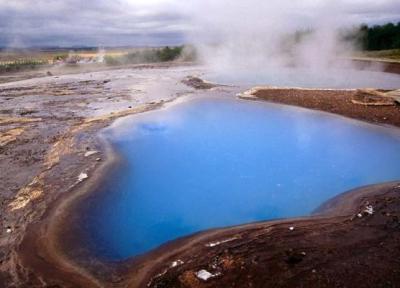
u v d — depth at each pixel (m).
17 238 5.87
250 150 10.32
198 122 13.05
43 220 6.39
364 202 6.59
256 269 4.73
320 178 8.38
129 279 4.91
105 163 9.02
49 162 9.12
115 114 14.09
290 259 4.88
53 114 14.79
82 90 21.09
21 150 10.12
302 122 12.72
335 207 6.63
